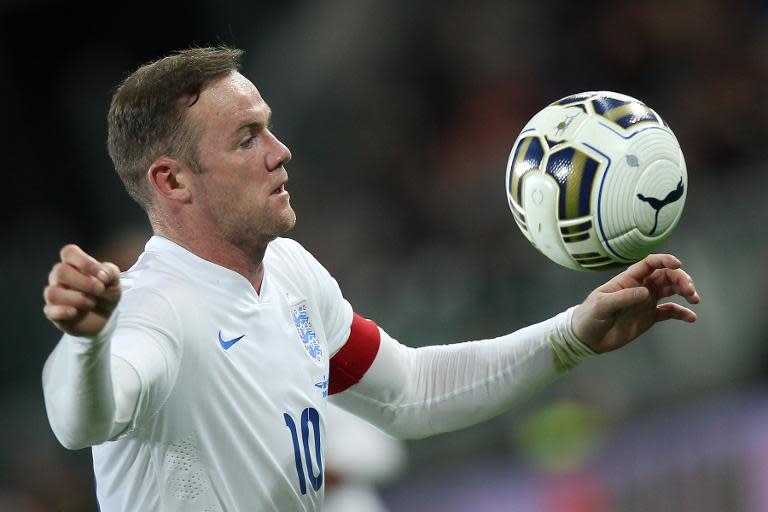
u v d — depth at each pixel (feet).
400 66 143.43
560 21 142.20
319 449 36.04
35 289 109.81
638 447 91.25
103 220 131.85
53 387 28.91
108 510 34.27
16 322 106.01
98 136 134.62
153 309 32.48
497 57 141.69
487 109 138.00
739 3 139.23
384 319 106.93
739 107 131.03
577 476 88.33
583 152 35.01
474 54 142.31
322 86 141.59
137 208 131.64
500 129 135.64
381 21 144.46
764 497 88.43
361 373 39.17
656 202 35.01
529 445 90.27
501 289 103.96
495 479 90.74
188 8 140.05
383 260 120.78
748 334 99.86
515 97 138.41
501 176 126.72
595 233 35.22
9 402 102.01
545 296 102.22
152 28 138.82
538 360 39.68
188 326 32.86
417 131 139.44
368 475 63.72
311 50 143.43
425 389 40.40
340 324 38.60
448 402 40.24
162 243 34.58
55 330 106.93
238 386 33.60
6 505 89.86
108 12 137.18
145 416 32.17
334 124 139.64
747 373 98.78
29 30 135.44
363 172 135.33
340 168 135.85
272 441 34.27
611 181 34.71
